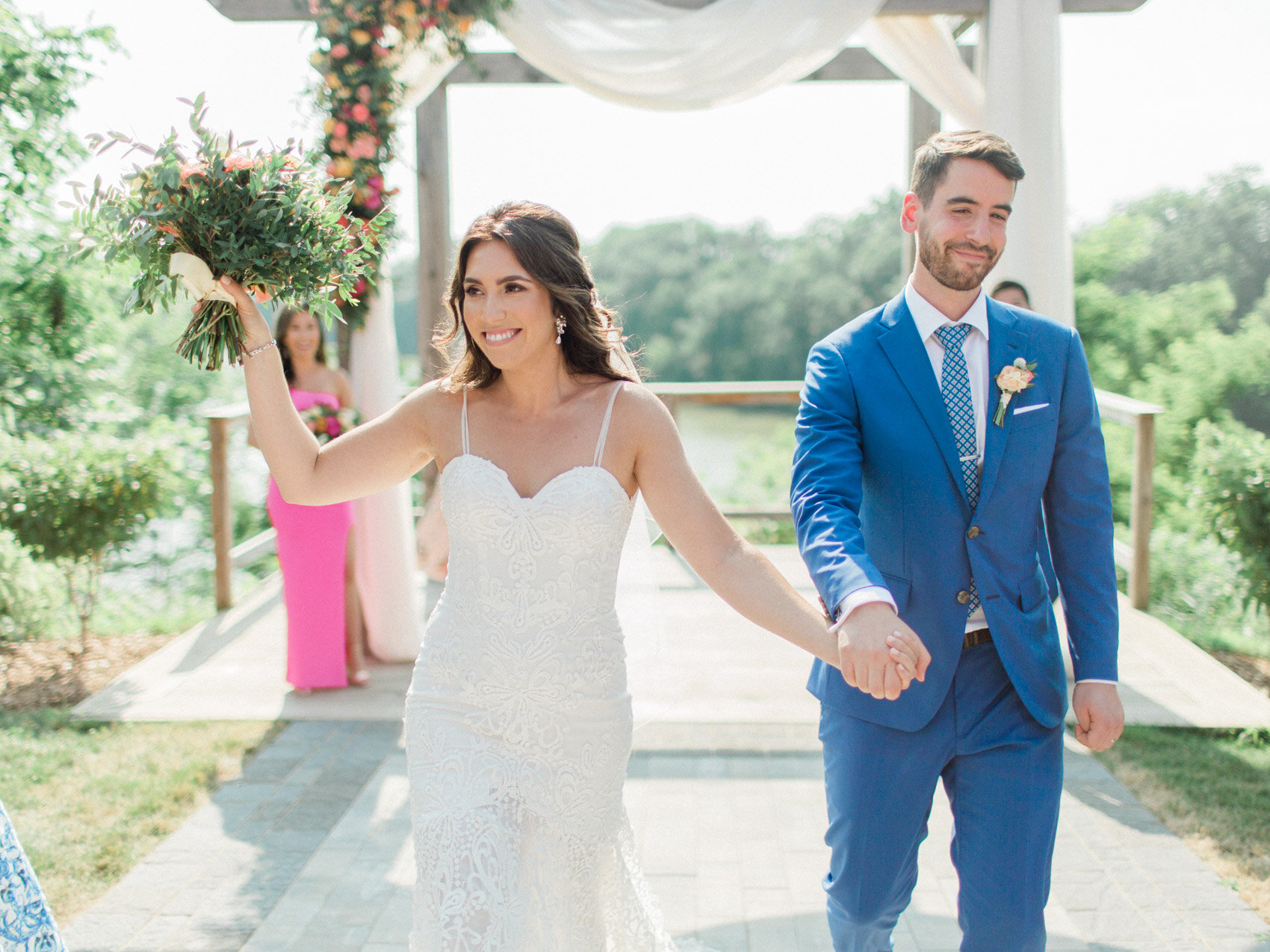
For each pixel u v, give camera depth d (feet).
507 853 5.95
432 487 21.90
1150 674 16.72
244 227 6.39
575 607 6.40
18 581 18.57
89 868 10.85
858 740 6.86
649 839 11.59
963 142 6.67
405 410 7.06
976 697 6.76
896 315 7.09
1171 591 21.98
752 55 16.52
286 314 16.38
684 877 10.73
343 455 6.93
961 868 6.75
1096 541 6.81
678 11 16.74
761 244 121.80
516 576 6.35
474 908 5.67
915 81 18.31
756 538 31.45
